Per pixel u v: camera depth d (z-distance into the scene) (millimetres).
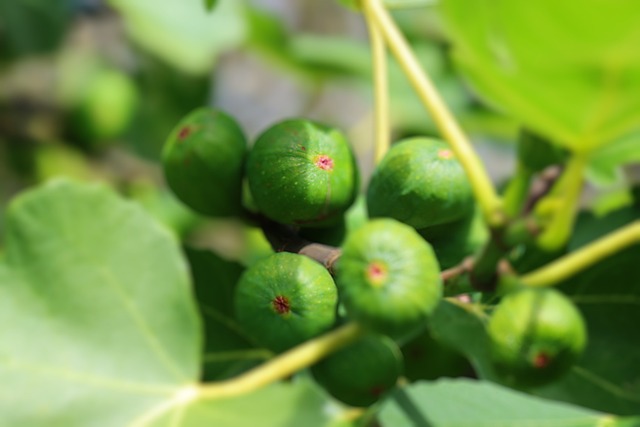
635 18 420
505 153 1169
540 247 477
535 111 455
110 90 1251
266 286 515
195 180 556
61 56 1268
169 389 498
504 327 472
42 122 1262
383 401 544
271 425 479
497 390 551
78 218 513
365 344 517
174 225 1199
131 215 513
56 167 1264
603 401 548
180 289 507
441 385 551
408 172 536
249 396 488
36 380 500
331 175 538
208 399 495
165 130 1293
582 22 424
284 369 481
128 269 510
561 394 546
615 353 557
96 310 508
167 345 504
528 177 483
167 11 1185
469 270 493
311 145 539
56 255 511
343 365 515
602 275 564
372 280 465
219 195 559
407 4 585
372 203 545
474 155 484
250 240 966
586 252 474
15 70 1246
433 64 1133
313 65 1152
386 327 468
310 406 484
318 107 1516
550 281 478
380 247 467
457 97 1107
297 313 513
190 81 1289
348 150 546
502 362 474
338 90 1508
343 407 550
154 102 1290
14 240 512
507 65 444
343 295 472
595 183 555
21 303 508
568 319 470
